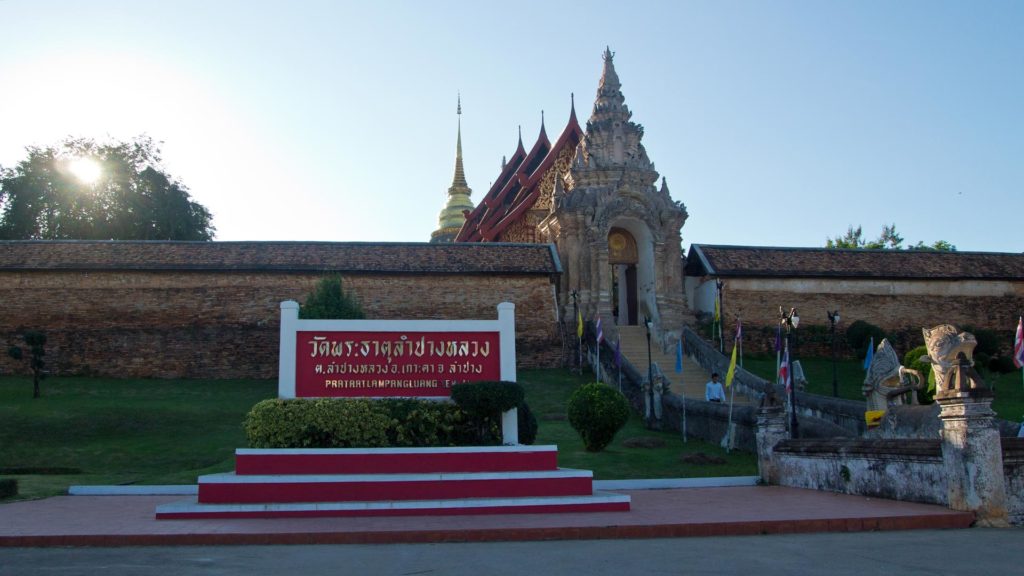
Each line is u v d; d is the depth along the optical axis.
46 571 8.00
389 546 9.80
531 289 36.28
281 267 34.38
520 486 12.62
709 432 23.36
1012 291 39.62
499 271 35.94
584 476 12.80
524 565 8.35
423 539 10.15
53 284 33.34
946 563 8.30
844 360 36.06
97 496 15.80
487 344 14.36
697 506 12.99
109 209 51.16
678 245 39.12
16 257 33.88
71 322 32.94
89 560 8.74
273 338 33.47
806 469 15.89
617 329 36.03
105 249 34.88
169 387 30.67
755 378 27.25
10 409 25.55
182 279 33.97
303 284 34.47
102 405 26.39
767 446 17.14
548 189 44.81
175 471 19.66
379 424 13.18
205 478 12.13
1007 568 8.01
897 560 8.50
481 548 9.62
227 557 8.91
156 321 33.31
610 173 39.56
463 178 75.62
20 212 49.69
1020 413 25.39
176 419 25.02
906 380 17.64
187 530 10.39
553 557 8.88
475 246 37.88
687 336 34.88
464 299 35.53
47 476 18.83
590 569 8.08
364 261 35.56
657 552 9.19
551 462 13.13
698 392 29.92
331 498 12.17
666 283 38.31
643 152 40.91
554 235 40.00
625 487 16.38
